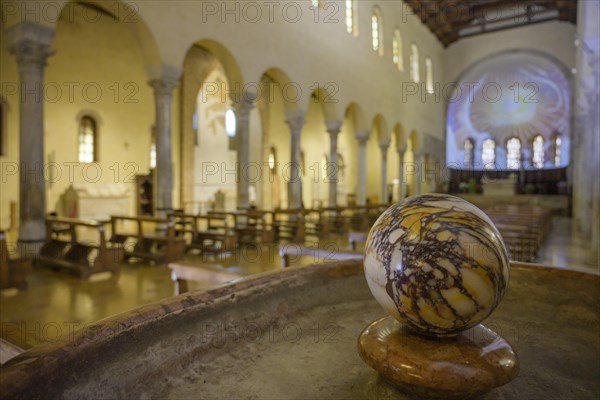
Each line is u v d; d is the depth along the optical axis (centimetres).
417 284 163
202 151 2030
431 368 160
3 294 601
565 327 275
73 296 595
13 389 128
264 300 262
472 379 157
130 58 1655
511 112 3381
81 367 157
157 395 181
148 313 192
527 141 3378
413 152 2762
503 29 3055
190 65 1747
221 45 1211
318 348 236
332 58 1745
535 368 221
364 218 1667
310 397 184
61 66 1439
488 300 163
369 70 2059
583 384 205
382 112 2205
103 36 1560
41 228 812
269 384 195
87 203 1457
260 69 1347
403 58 2492
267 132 2053
